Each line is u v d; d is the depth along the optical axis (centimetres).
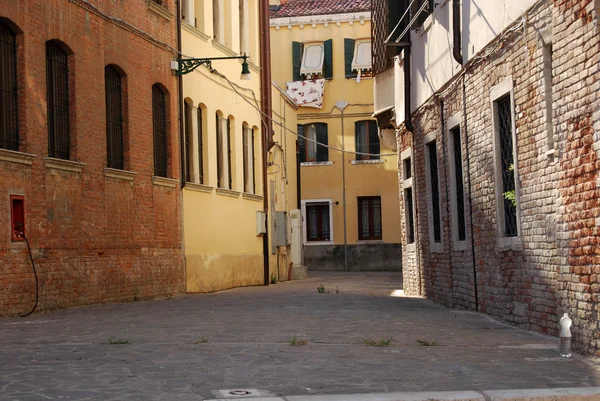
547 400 692
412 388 728
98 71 1847
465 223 1559
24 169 1554
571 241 1003
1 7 1493
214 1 2720
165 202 2195
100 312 1565
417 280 2073
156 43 2156
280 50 4488
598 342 915
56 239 1655
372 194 4406
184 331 1173
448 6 1641
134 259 1994
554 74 1046
